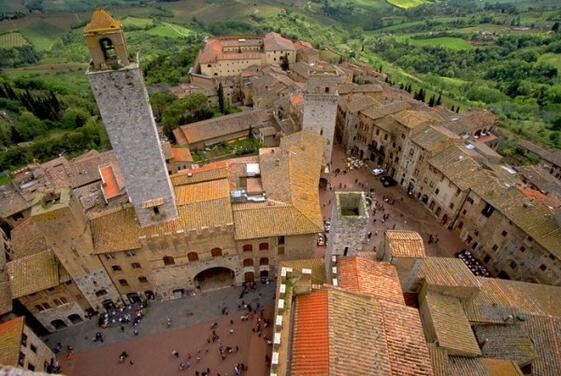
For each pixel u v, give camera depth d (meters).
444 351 36.91
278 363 28.42
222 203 51.69
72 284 48.44
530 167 85.25
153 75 166.62
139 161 43.31
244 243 51.75
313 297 32.28
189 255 51.66
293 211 52.06
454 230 69.75
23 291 45.34
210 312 53.38
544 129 120.56
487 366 36.88
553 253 50.12
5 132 109.00
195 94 116.12
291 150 67.50
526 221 54.81
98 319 52.72
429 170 73.44
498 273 60.25
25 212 67.12
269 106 115.69
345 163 93.19
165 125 106.62
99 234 47.50
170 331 50.62
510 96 154.50
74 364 46.66
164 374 45.47
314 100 75.81
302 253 54.91
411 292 45.19
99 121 124.12
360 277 38.16
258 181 61.91
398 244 43.28
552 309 45.06
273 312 53.09
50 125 123.00
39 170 72.31
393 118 83.12
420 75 195.88
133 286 53.09
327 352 27.52
